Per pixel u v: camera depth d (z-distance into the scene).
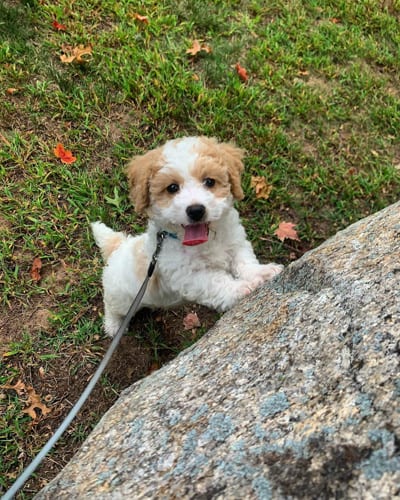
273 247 0.73
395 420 0.23
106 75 0.87
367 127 0.87
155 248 0.53
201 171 0.49
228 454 0.27
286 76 0.92
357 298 0.31
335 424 0.24
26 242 0.71
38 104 0.83
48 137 0.81
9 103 0.83
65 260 0.71
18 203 0.74
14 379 0.62
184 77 0.87
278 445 0.25
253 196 0.77
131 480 0.29
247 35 0.98
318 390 0.27
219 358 0.35
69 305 0.68
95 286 0.69
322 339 0.30
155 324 0.68
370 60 0.98
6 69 0.86
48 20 0.93
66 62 0.87
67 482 0.32
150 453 0.30
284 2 1.05
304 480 0.23
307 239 0.75
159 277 0.54
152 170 0.50
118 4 0.97
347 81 0.93
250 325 0.37
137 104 0.84
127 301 0.60
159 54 0.91
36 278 0.69
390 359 0.25
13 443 0.58
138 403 0.36
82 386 0.62
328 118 0.87
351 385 0.26
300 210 0.77
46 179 0.77
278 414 0.27
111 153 0.80
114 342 0.50
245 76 0.90
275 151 0.81
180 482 0.27
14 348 0.64
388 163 0.83
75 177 0.77
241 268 0.50
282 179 0.79
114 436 0.34
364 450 0.23
